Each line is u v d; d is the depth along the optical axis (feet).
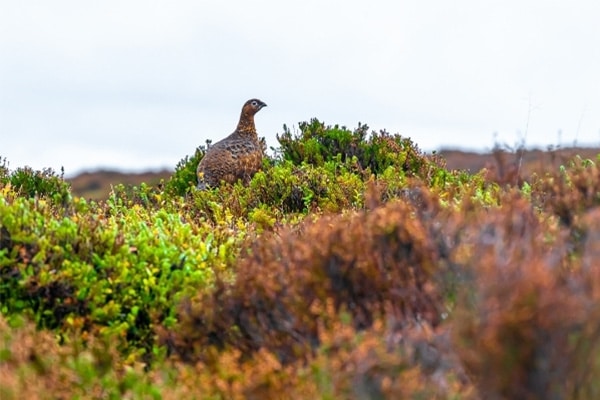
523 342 42.34
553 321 42.09
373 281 52.70
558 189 63.10
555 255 47.78
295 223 76.07
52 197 96.58
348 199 91.76
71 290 59.62
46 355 51.34
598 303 42.42
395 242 53.31
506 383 42.80
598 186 61.57
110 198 84.58
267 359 48.91
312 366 46.37
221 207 90.27
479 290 45.11
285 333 52.70
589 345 42.83
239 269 59.11
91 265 61.82
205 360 53.52
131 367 54.13
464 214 53.83
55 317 59.06
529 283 42.47
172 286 61.05
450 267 50.44
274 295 53.42
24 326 54.24
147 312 59.98
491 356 42.60
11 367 49.21
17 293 59.47
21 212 64.28
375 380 44.60
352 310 52.60
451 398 44.11
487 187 82.99
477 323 43.78
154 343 58.13
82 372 49.98
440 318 49.93
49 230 63.05
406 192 76.02
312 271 53.16
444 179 98.27
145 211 81.51
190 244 66.95
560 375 42.63
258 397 46.65
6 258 59.98
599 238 47.42
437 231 52.70
